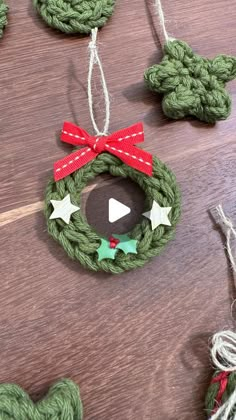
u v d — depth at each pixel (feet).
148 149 0.70
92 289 0.63
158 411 0.61
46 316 0.61
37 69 0.70
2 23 0.68
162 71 0.68
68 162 0.63
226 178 0.71
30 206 0.64
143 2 0.76
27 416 0.53
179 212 0.65
